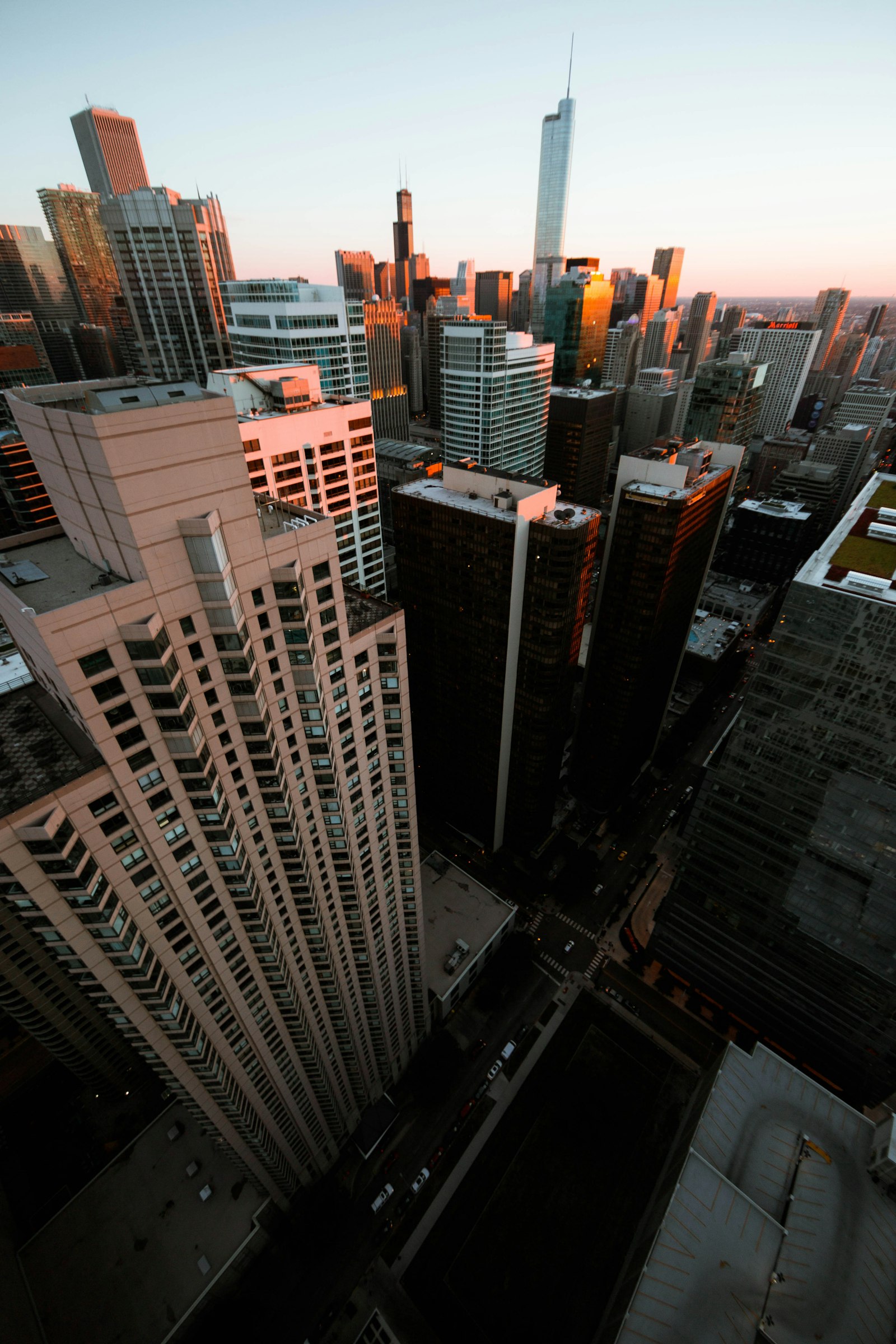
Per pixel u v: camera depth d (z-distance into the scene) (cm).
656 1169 11750
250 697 5441
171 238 19638
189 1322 9869
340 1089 10650
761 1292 8412
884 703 8488
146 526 4147
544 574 12431
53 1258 10069
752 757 10350
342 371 15812
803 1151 9819
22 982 9688
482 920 15050
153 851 5334
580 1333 9956
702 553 16675
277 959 7375
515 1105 12650
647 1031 13912
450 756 17100
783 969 12175
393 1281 10469
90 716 4359
